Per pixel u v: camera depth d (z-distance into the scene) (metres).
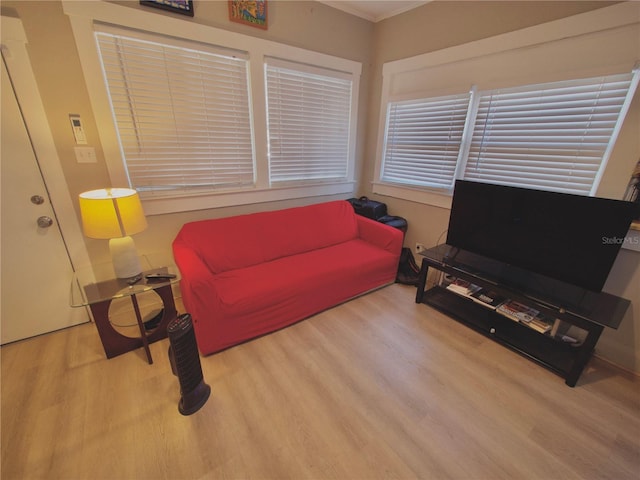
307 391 1.50
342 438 1.27
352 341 1.89
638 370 1.66
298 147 2.66
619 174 1.56
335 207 2.77
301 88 2.51
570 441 1.28
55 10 1.51
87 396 1.45
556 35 1.69
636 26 1.44
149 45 1.79
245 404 1.42
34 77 1.54
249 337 1.84
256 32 2.12
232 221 2.20
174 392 1.49
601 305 1.57
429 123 2.52
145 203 2.01
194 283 1.54
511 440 1.28
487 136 2.15
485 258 2.18
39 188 1.69
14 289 1.74
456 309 2.21
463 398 1.49
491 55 2.02
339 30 2.53
